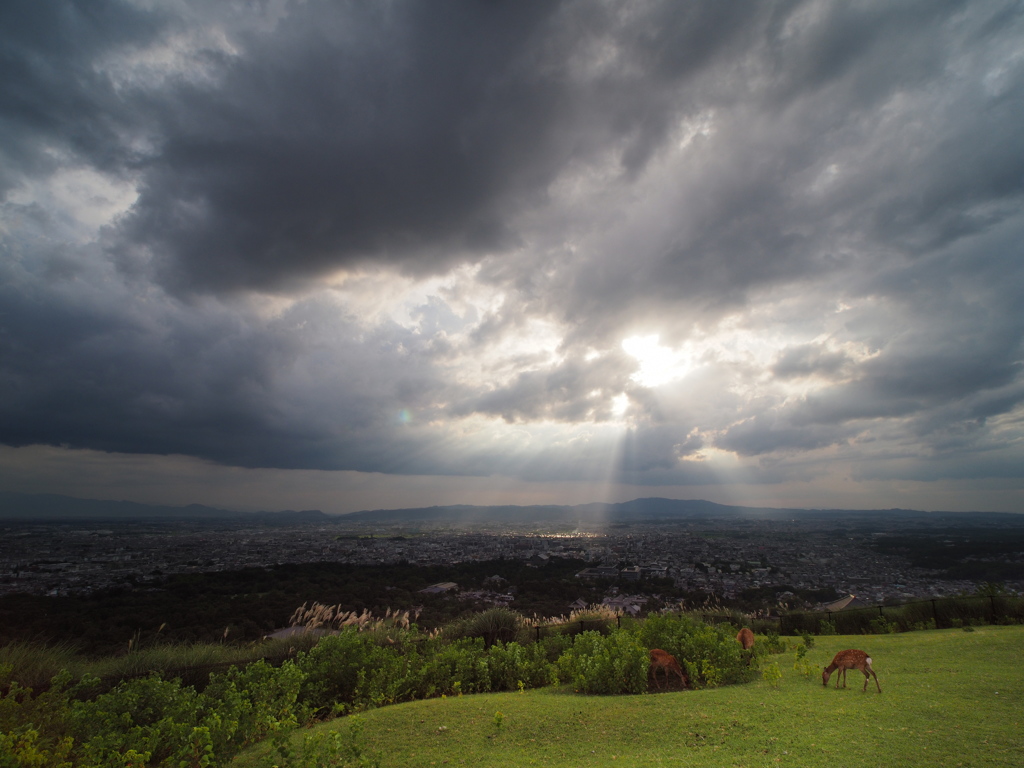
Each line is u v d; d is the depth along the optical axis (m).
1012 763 4.00
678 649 8.52
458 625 11.70
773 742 4.82
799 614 15.13
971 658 8.33
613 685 7.28
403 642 9.30
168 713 5.69
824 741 4.73
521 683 8.00
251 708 6.04
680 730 5.39
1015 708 5.46
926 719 5.21
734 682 7.70
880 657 8.95
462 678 8.04
